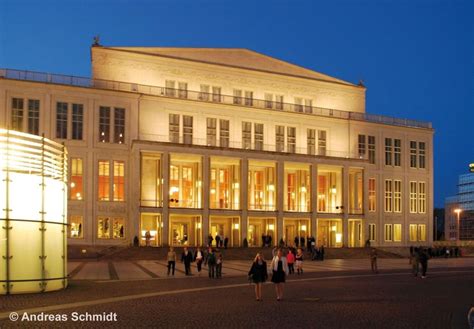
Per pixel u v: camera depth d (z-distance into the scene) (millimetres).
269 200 70625
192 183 68562
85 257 58281
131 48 68250
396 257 69938
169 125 66688
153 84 68625
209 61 72500
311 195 69750
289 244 73438
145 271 37406
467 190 171875
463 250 80750
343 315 17219
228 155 65188
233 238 68750
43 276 23062
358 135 78188
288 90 76688
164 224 61094
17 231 22406
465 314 17672
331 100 79750
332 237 74875
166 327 14805
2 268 21969
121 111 64062
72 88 61781
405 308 19047
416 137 83250
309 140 74875
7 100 59000
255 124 71625
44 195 23297
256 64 75438
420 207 82562
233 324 15359
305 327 14977
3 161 22219
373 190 78562
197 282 29281
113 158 63062
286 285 27938
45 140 23859
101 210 61844
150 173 66750
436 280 31859
